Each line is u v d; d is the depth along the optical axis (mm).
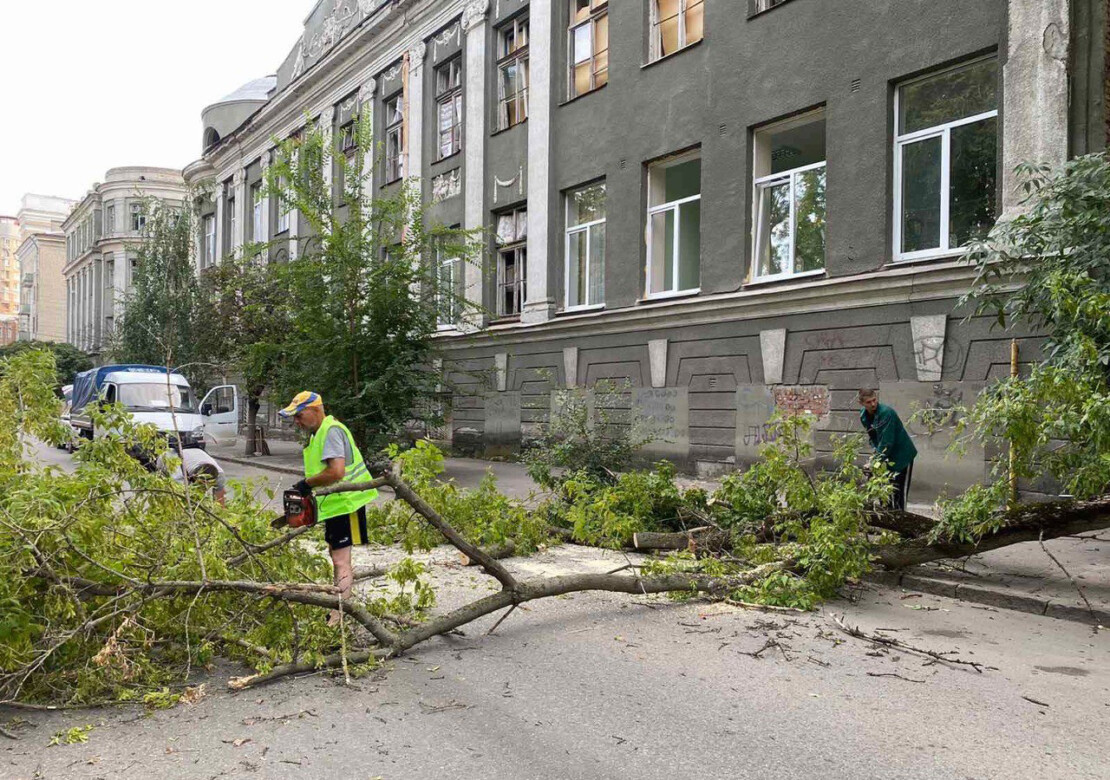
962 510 6613
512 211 20016
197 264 39750
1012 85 10367
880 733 4059
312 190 17172
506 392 19547
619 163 16484
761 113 13688
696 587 6727
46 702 4344
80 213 62656
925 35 11414
